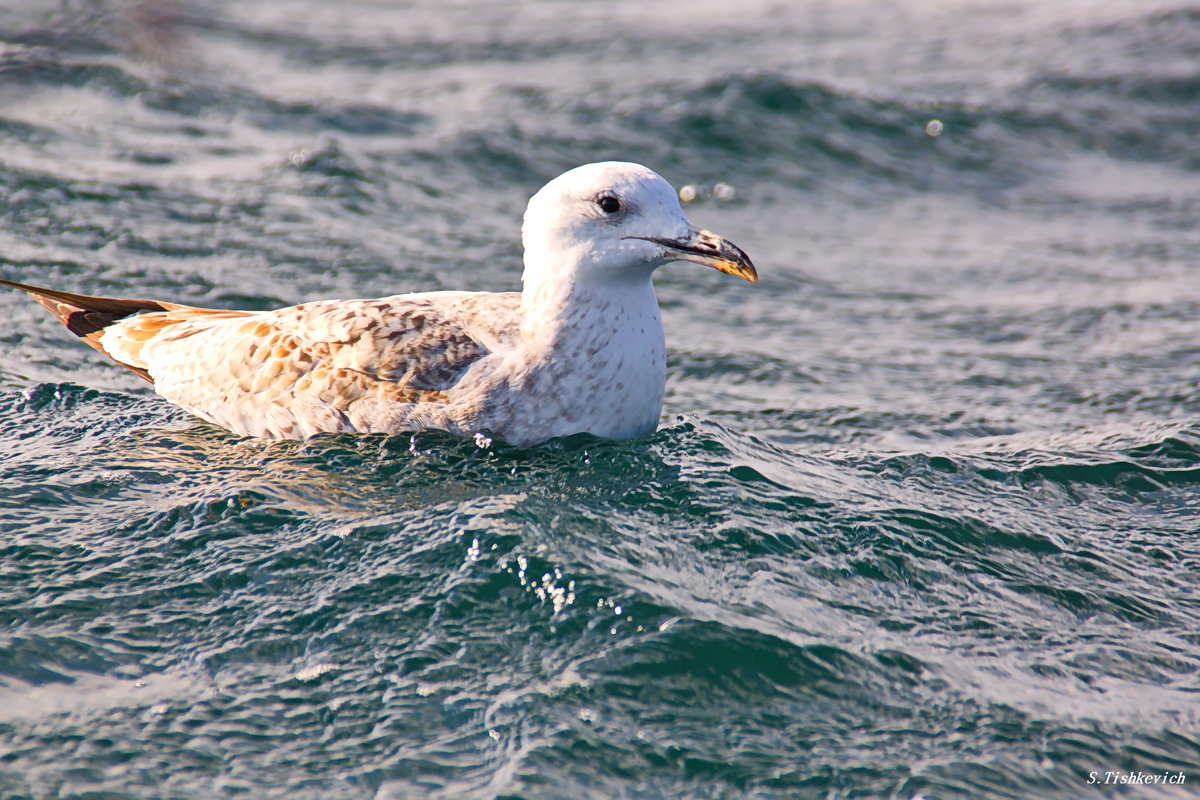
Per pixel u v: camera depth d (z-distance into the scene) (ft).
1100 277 58.54
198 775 21.17
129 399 39.11
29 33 78.02
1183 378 45.62
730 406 42.09
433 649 24.63
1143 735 23.47
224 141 67.56
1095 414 42.19
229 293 48.06
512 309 35.19
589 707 23.07
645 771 21.67
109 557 27.84
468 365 33.91
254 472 32.63
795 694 23.88
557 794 20.89
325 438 34.27
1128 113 83.25
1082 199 70.85
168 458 33.96
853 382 45.14
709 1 112.47
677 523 29.99
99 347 39.34
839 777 21.80
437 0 110.22
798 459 36.06
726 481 32.45
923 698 24.08
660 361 35.19
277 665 24.21
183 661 24.27
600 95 79.82
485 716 22.75
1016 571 29.66
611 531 29.22
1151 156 77.71
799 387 44.29
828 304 54.39
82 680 23.54
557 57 91.71
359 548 28.04
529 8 108.68
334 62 87.76
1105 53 94.84
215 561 27.71
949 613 27.45
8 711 22.49
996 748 22.72
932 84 86.89
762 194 68.80
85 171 60.39
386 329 34.40
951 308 54.24
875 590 28.02
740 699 23.59
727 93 78.89
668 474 32.63
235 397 35.81
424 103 77.87
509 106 77.82
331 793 20.84
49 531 28.96
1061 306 54.44
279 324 35.81
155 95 72.38
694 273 57.47
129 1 56.54
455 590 26.32
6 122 65.77
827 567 28.68
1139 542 32.09
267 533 28.89
